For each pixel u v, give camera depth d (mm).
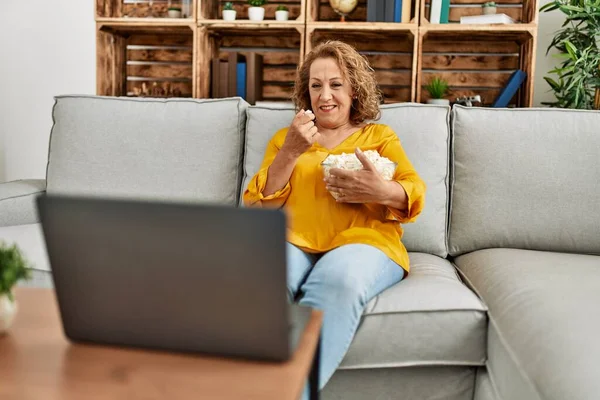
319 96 1739
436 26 2764
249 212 691
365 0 3162
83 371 752
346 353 1372
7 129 3672
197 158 2037
